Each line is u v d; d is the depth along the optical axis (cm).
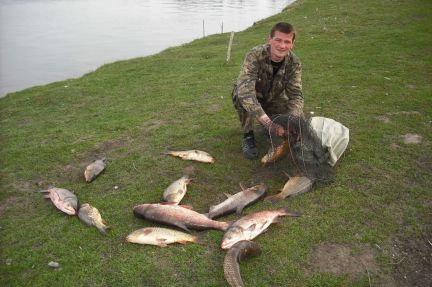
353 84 850
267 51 511
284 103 568
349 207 444
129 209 457
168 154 572
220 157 565
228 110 755
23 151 626
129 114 786
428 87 803
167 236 391
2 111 898
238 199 444
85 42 2750
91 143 641
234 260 342
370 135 611
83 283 356
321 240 396
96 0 5603
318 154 489
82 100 929
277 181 502
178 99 852
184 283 350
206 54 1331
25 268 377
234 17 3822
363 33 1316
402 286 347
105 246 398
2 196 502
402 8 1641
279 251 381
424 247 389
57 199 468
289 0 5425
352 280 351
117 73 1180
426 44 1109
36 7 4766
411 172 508
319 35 1368
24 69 2038
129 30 3216
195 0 5412
